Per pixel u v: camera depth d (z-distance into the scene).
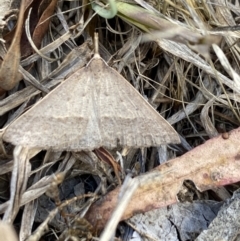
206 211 0.06
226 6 0.07
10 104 0.06
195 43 0.06
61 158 0.06
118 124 0.06
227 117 0.07
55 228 0.06
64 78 0.06
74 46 0.07
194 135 0.07
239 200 0.06
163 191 0.06
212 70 0.07
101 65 0.06
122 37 0.07
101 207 0.06
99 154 0.06
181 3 0.07
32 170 0.06
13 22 0.06
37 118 0.05
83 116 0.06
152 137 0.06
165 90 0.07
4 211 0.06
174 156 0.07
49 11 0.06
